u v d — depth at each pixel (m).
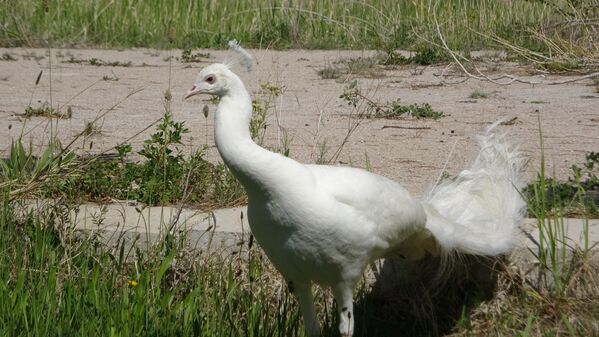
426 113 11.27
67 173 7.30
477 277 5.99
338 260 4.95
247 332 5.45
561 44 9.38
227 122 4.82
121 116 11.38
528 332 5.33
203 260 6.20
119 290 5.72
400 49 18.27
